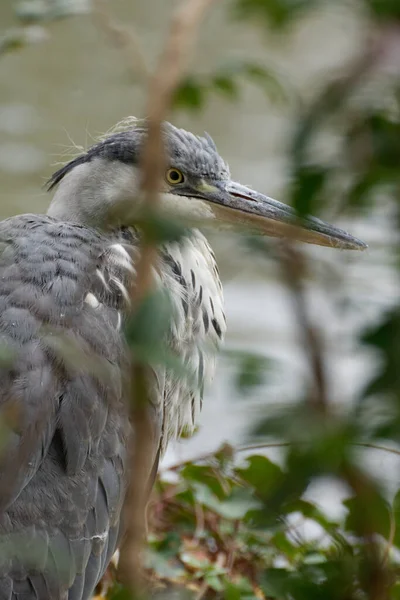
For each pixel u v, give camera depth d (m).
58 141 22.89
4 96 25.34
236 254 3.70
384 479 3.89
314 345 3.46
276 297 17.22
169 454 11.65
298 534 8.90
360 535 4.59
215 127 24.36
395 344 3.36
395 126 3.43
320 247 9.51
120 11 29.17
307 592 4.75
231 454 9.08
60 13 7.25
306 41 27.38
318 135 3.42
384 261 3.60
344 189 3.59
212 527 9.20
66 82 26.33
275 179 20.27
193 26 3.64
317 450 3.40
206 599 8.66
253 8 3.67
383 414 3.35
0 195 20.39
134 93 25.69
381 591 4.02
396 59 3.11
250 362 3.58
